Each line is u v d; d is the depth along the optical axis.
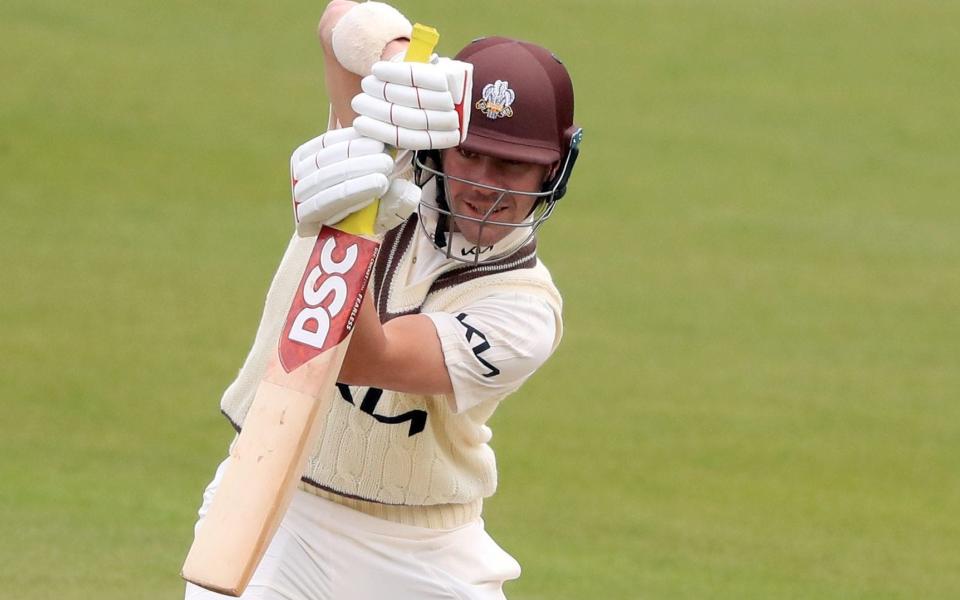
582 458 29.91
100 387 31.80
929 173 57.62
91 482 26.34
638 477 29.03
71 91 57.66
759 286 43.59
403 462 12.69
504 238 12.26
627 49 69.62
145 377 32.62
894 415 33.69
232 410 13.07
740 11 76.19
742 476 29.48
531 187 11.92
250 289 39.81
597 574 23.75
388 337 11.30
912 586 24.31
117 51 62.91
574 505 27.30
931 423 33.25
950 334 40.19
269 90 60.62
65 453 27.86
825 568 24.94
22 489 25.53
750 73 68.19
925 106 65.56
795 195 53.91
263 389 10.51
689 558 24.94
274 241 44.59
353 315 10.46
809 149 59.56
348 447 12.64
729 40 72.06
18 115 54.50
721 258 46.22
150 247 42.97
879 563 25.38
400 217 10.50
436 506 13.20
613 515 26.89
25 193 47.25
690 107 63.50
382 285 12.39
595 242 47.09
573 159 12.16
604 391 34.16
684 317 40.28
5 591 20.41
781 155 58.56
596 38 70.69
